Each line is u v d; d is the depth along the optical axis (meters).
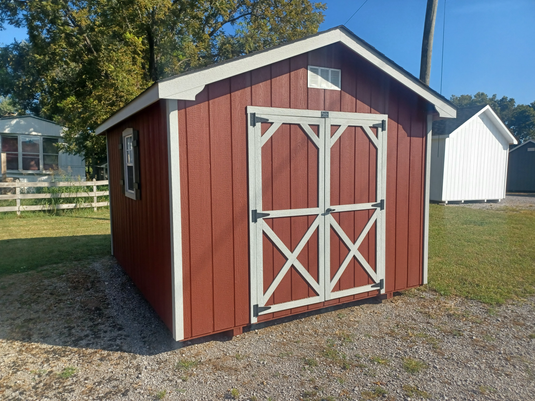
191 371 3.18
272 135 3.83
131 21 15.26
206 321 3.58
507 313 4.34
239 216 3.71
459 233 8.58
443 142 13.63
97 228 9.97
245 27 18.73
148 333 3.94
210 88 3.49
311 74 4.04
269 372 3.15
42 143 17.69
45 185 12.29
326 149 4.16
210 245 3.57
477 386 2.92
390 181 4.68
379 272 4.64
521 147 21.33
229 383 2.99
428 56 8.76
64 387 2.96
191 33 16.98
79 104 14.58
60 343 3.72
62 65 16.59
